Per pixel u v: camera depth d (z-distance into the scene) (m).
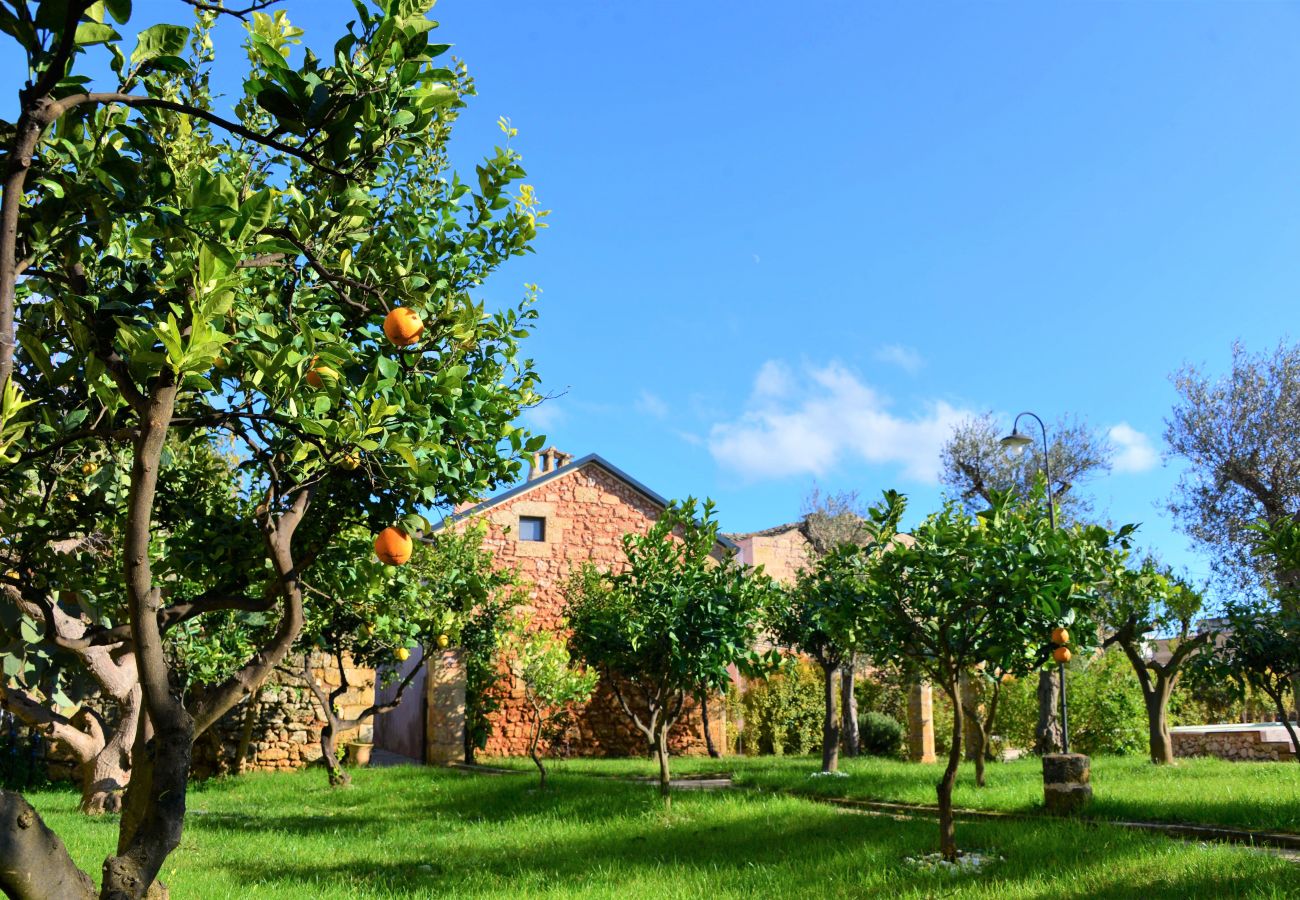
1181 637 17.00
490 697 21.84
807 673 25.94
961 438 26.86
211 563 5.62
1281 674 15.71
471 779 15.74
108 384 3.48
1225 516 22.75
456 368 4.59
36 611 5.96
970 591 8.29
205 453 7.16
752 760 21.25
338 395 4.04
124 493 5.86
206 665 13.07
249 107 5.29
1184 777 13.87
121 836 3.72
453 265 5.38
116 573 6.19
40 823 2.56
